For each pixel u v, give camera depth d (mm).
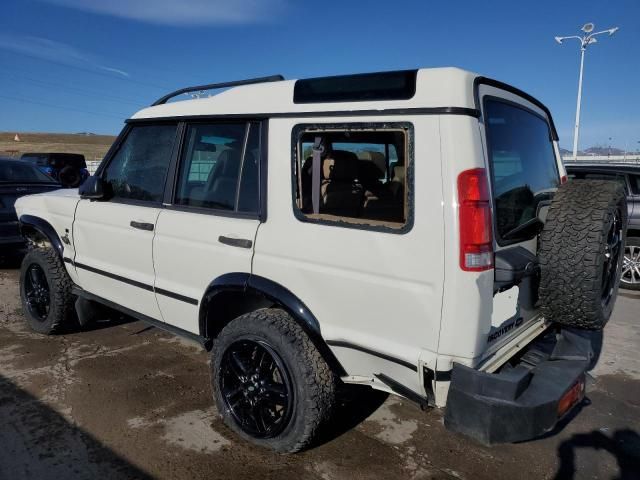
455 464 3023
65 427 3262
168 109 3656
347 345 2664
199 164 3355
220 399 3172
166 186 3529
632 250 7320
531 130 3188
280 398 2922
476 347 2326
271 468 2914
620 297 6953
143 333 4988
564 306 2688
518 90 2957
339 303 2639
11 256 7957
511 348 2711
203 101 3420
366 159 3332
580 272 2592
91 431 3223
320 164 2766
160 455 2996
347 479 2842
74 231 4293
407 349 2449
